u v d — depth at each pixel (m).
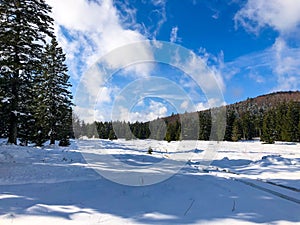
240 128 55.22
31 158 10.23
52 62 21.80
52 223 3.39
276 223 3.61
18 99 14.16
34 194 4.70
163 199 4.71
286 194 5.30
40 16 15.46
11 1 14.41
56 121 21.55
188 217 3.78
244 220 3.71
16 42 14.30
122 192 5.11
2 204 4.00
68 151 13.38
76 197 4.64
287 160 10.91
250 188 5.88
